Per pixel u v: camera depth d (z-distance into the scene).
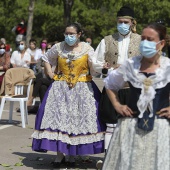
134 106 7.47
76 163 12.03
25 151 13.29
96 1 49.28
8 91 17.39
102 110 11.09
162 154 7.29
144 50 7.34
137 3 53.16
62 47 11.51
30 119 18.94
